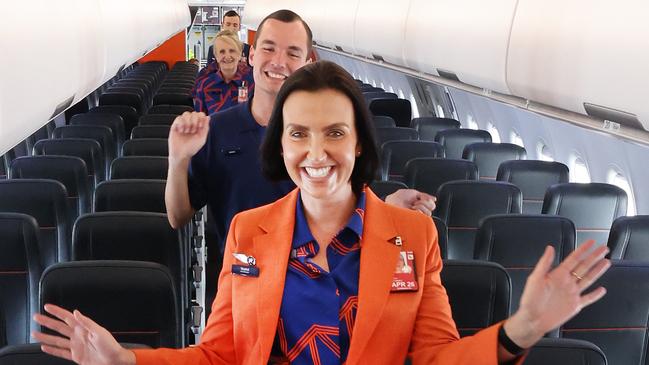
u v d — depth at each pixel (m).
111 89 14.58
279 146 2.10
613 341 3.52
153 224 4.18
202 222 7.16
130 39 7.75
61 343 1.93
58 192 5.07
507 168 6.48
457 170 6.49
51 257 5.13
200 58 31.45
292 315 1.97
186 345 4.47
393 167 7.62
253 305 2.01
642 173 6.41
